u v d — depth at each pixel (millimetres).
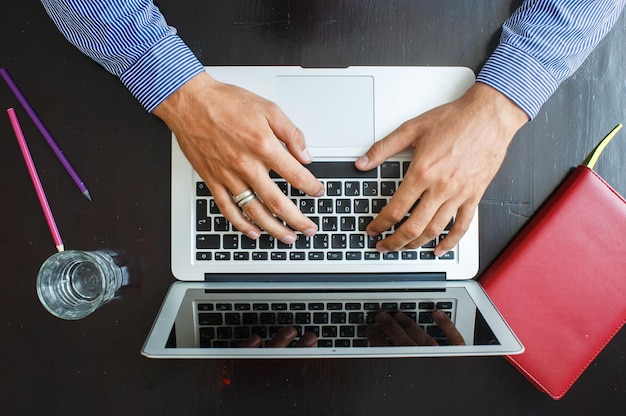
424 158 576
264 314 592
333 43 654
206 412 641
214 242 623
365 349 540
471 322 578
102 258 630
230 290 611
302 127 625
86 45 576
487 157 584
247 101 574
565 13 580
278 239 607
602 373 651
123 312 646
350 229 620
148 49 567
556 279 628
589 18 577
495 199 658
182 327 571
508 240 658
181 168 621
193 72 577
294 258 621
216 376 642
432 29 657
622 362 653
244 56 651
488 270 647
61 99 649
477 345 545
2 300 647
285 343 575
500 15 657
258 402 641
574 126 660
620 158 660
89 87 650
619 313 622
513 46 592
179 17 650
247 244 622
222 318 581
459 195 583
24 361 643
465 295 609
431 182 575
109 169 649
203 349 546
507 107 587
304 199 618
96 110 650
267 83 629
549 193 659
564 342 626
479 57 656
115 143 649
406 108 628
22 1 652
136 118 650
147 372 642
